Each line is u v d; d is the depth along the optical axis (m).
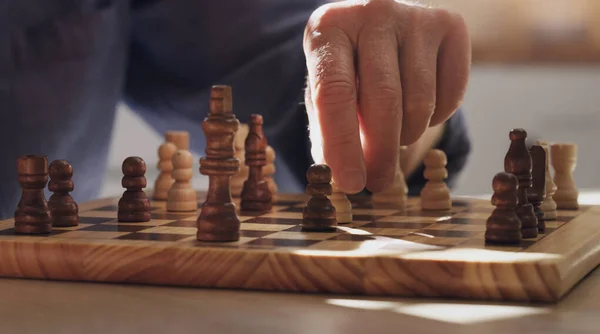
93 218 0.81
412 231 0.74
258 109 1.17
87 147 1.18
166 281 0.66
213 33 1.16
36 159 0.72
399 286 0.63
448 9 0.82
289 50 1.15
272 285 0.65
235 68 1.17
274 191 0.95
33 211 0.72
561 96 1.76
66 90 1.10
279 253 0.65
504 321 0.58
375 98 0.75
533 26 1.70
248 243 0.68
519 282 0.62
